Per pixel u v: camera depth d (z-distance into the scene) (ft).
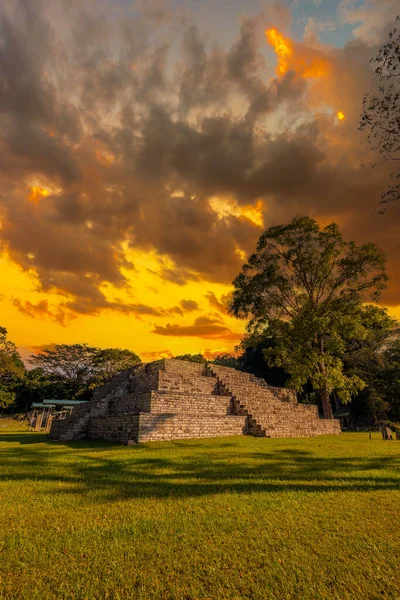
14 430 135.44
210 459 37.81
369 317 98.84
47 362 229.66
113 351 217.15
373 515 18.33
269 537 15.37
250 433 72.23
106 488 24.36
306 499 21.34
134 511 18.92
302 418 82.64
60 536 15.57
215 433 66.13
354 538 15.33
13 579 12.02
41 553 13.89
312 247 106.32
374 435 89.66
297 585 11.49
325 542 14.88
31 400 226.17
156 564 12.93
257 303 106.73
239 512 18.74
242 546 14.44
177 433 59.98
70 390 227.20
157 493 22.79
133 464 34.73
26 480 27.25
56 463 35.65
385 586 11.48
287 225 107.14
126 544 14.66
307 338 97.76
